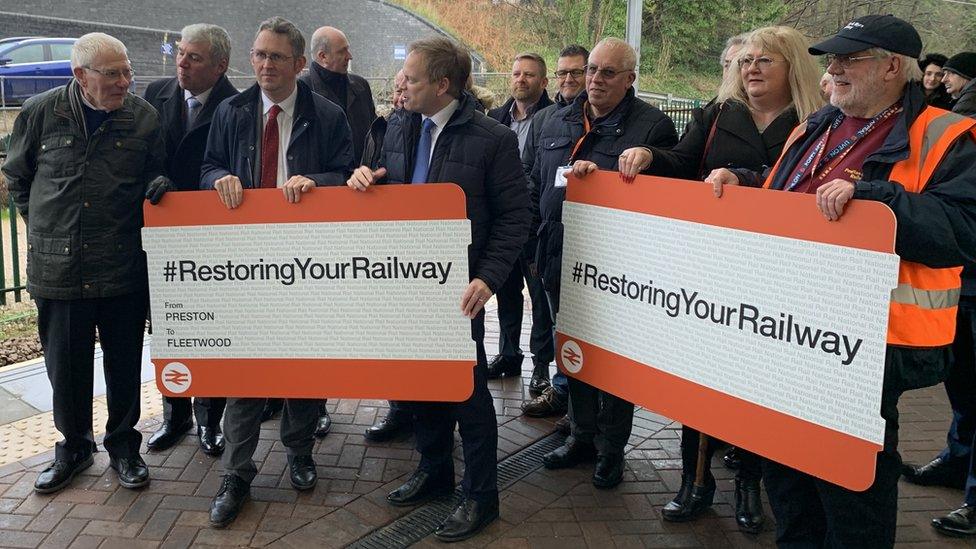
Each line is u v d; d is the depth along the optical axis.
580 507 3.19
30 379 4.50
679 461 3.62
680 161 2.94
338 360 2.85
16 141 3.09
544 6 22.52
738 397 2.33
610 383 2.77
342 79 4.48
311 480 3.30
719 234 2.32
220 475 3.41
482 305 2.76
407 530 3.00
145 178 3.19
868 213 1.95
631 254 2.62
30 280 3.12
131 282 3.15
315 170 3.19
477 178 2.80
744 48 2.89
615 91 3.27
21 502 3.14
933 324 2.06
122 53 2.91
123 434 3.29
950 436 3.36
